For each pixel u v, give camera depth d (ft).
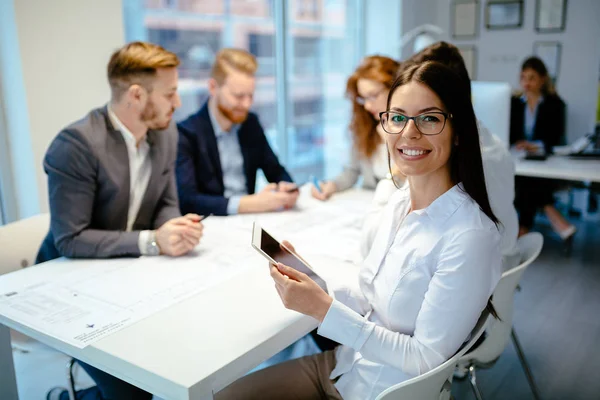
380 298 4.05
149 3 10.54
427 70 3.70
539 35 16.55
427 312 3.60
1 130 8.09
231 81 8.14
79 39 8.27
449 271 3.56
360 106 8.19
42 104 7.97
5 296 4.55
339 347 4.66
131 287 4.71
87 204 5.53
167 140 6.45
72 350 3.84
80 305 4.35
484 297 3.57
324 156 15.87
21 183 8.27
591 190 12.37
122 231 5.54
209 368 3.43
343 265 5.25
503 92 9.75
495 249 3.63
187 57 11.53
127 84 5.57
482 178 3.81
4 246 5.84
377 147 8.34
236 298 4.47
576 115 16.38
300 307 3.79
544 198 12.57
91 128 5.57
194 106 11.90
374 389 3.98
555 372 7.64
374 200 5.66
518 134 14.21
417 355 3.60
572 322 9.20
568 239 12.28
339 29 15.69
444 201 3.81
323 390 4.48
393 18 16.03
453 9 17.87
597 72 15.80
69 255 5.44
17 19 7.52
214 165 8.43
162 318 4.12
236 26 12.52
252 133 8.93
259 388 4.39
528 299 10.12
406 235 3.95
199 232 5.51
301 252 5.60
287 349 8.14
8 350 5.08
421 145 3.72
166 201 6.63
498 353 5.26
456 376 7.48
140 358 3.55
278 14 13.48
